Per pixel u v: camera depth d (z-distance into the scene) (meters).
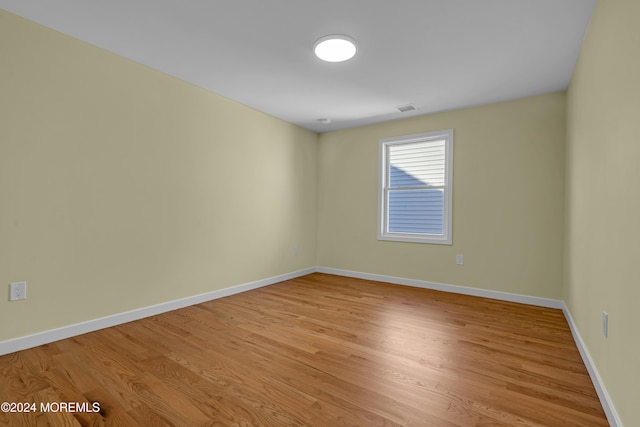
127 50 2.55
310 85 3.19
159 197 2.94
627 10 1.34
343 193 4.73
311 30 2.24
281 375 1.88
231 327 2.64
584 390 1.75
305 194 4.74
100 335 2.43
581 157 2.34
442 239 3.94
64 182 2.33
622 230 1.40
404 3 1.93
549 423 1.47
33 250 2.18
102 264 2.55
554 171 3.30
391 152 4.42
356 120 4.31
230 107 3.59
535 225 3.39
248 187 3.84
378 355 2.15
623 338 1.36
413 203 4.23
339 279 4.49
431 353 2.19
